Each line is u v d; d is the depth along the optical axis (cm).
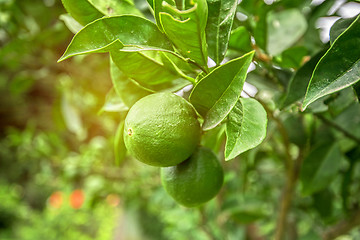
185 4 26
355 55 21
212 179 28
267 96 42
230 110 23
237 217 68
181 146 24
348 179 47
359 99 26
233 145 22
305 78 30
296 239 63
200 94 24
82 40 24
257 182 82
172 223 102
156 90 28
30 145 104
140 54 26
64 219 175
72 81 81
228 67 23
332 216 54
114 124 98
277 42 43
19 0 64
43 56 73
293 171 45
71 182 103
